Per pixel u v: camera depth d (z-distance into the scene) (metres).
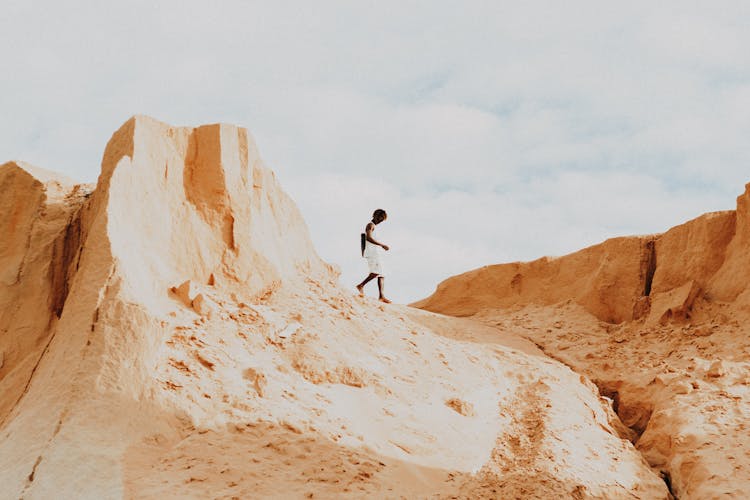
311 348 11.24
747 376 12.24
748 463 9.96
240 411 9.12
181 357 9.64
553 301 18.00
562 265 18.25
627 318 16.23
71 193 12.38
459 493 9.02
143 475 7.82
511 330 16.58
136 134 11.54
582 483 9.72
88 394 8.40
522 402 12.32
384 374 11.73
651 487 10.34
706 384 12.30
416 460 9.62
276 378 10.20
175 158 12.02
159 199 11.53
